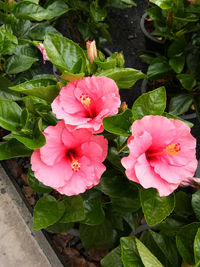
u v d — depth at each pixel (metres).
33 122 0.50
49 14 0.78
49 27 0.76
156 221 0.44
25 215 0.69
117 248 0.54
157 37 1.11
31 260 0.62
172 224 0.58
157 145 0.44
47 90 0.46
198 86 0.88
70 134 0.44
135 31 1.25
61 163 0.46
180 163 0.44
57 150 0.45
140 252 0.43
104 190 0.54
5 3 0.67
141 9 1.30
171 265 0.53
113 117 0.45
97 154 0.45
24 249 0.63
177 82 1.01
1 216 0.67
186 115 0.97
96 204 0.59
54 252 0.69
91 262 0.75
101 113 0.42
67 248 0.77
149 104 0.45
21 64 0.69
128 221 0.63
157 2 0.74
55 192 0.77
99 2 1.18
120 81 0.51
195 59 0.86
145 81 1.04
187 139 0.43
